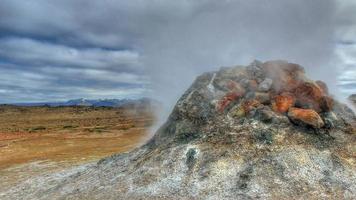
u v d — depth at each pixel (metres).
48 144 45.78
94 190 19.44
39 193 21.22
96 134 55.53
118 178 19.94
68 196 19.52
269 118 19.86
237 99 21.91
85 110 148.38
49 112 142.62
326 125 19.70
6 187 23.83
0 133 63.09
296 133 19.28
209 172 17.92
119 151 36.91
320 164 17.75
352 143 19.16
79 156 34.75
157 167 19.41
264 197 16.14
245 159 18.25
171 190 17.50
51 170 27.86
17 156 37.94
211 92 22.72
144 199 17.30
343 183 16.73
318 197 16.00
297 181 16.88
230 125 20.28
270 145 18.67
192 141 20.34
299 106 20.88
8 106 159.62
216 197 16.50
